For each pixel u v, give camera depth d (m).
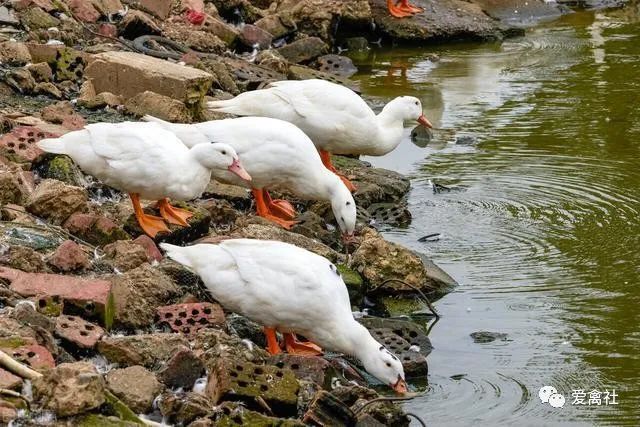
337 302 11.25
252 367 10.28
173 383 10.20
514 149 18.69
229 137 14.37
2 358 9.53
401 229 15.76
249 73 20.84
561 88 21.95
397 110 16.92
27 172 13.89
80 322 10.78
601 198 16.61
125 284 11.57
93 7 20.94
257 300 11.20
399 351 12.15
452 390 11.61
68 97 17.59
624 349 12.43
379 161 18.45
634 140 18.92
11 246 11.90
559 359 12.23
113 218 13.68
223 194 15.36
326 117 16.14
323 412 10.12
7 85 17.34
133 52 19.17
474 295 13.78
